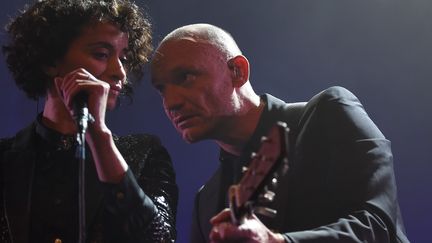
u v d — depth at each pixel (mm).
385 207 3727
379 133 4074
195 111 4188
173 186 4410
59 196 4055
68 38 4293
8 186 4090
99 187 4070
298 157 4102
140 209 3945
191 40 4254
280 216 4008
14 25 4500
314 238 3416
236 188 2932
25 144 4250
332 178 3934
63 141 4211
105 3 4328
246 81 4344
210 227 4426
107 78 4258
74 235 3963
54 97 4309
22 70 4430
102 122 3822
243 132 4336
